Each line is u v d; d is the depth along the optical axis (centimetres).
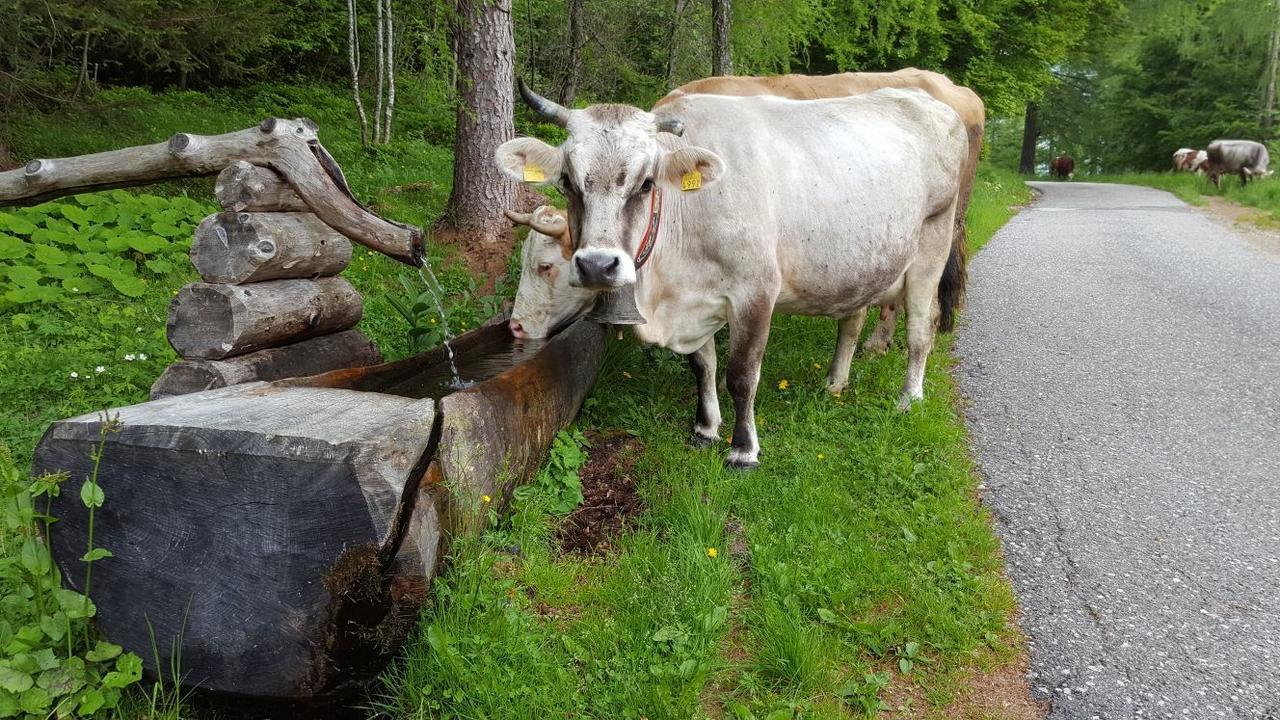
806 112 470
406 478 251
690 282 425
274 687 254
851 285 478
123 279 629
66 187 420
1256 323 746
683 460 439
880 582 337
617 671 280
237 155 398
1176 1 2814
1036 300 844
